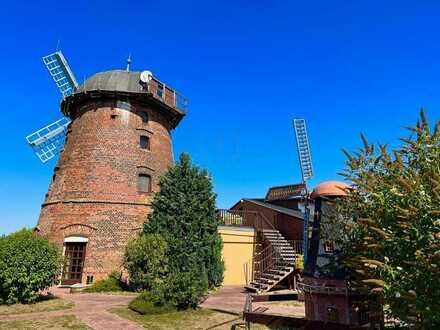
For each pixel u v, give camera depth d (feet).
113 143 87.51
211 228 78.69
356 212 31.40
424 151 26.00
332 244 38.14
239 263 91.35
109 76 92.12
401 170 27.02
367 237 26.84
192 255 72.08
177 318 45.11
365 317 34.55
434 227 22.30
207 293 60.13
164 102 95.30
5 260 52.90
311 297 38.01
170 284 50.65
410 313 23.48
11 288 52.80
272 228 98.12
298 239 92.73
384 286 23.08
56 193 87.04
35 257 55.11
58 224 81.76
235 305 55.16
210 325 41.83
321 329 34.65
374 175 29.68
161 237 70.95
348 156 31.60
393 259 24.76
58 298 60.13
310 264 39.42
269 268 82.23
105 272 77.10
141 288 69.56
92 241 79.05
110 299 60.80
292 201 117.08
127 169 86.69
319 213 40.50
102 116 89.56
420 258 21.85
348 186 35.29
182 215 75.25
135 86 92.02
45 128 103.35
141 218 84.38
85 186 83.66
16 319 44.52
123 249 79.97
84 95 90.63
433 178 23.09
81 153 87.35
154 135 94.38
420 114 26.25
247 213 99.50
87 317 45.83
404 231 23.88
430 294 22.06
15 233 58.95
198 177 80.33
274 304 58.90
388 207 26.03
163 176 80.53
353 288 33.53
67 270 78.43
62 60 104.94
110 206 82.12
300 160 89.86
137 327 40.86
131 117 91.09
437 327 21.98
